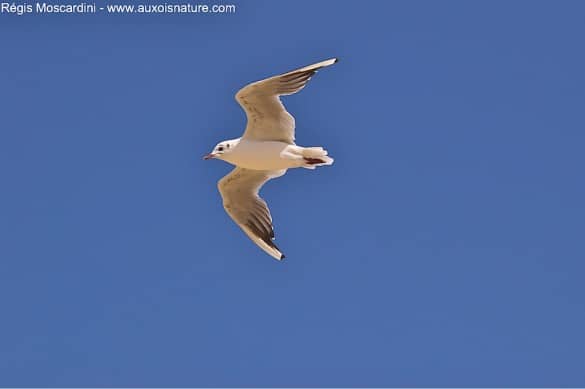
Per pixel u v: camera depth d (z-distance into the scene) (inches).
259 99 681.6
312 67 671.8
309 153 693.3
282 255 750.5
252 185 741.9
